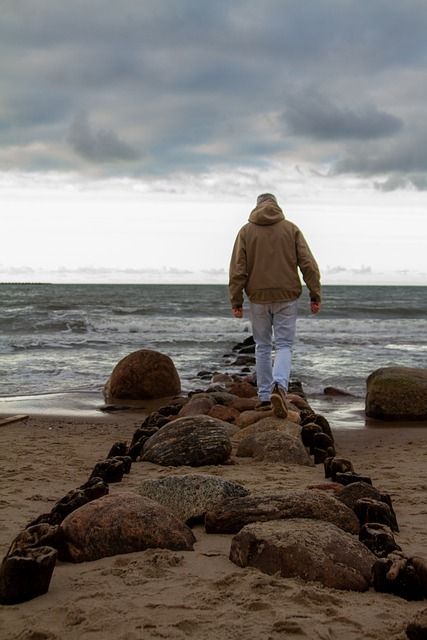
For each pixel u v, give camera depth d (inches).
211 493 147.3
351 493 151.7
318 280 262.2
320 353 685.9
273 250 260.4
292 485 180.2
